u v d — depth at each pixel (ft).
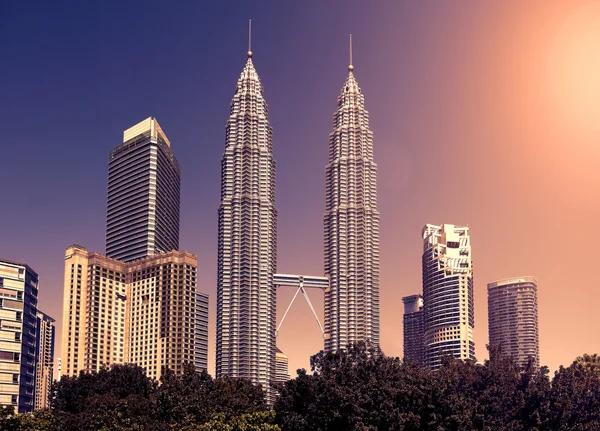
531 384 460.14
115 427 459.32
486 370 469.57
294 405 443.73
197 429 445.78
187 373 525.75
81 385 617.21
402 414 396.37
